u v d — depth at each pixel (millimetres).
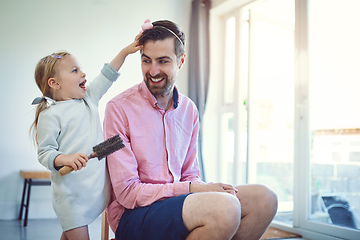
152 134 1217
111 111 1214
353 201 2346
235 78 3574
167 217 1025
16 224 2803
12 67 3113
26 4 3168
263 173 4109
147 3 3602
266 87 3838
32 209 3150
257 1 3334
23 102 3137
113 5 3461
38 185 3070
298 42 2781
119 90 3406
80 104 1206
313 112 2674
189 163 1365
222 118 3748
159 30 1174
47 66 1205
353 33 2393
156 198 1092
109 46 3418
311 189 2652
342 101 2447
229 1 3449
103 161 1184
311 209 2633
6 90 3094
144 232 1071
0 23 3088
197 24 3629
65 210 1089
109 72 1293
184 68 3670
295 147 2730
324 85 2598
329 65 2562
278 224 2816
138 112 1219
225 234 959
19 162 3109
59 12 3268
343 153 2432
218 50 3811
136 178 1151
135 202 1109
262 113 3918
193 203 994
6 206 3055
